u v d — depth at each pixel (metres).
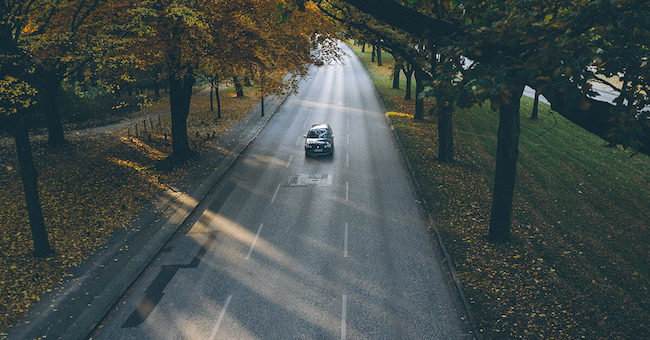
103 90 36.72
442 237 15.85
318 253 15.19
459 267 13.93
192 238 16.44
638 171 24.19
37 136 28.23
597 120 6.15
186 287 13.36
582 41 6.86
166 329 11.51
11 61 13.57
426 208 18.28
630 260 14.38
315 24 21.98
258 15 21.42
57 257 14.71
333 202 19.42
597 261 14.15
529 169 22.89
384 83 52.12
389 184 21.41
